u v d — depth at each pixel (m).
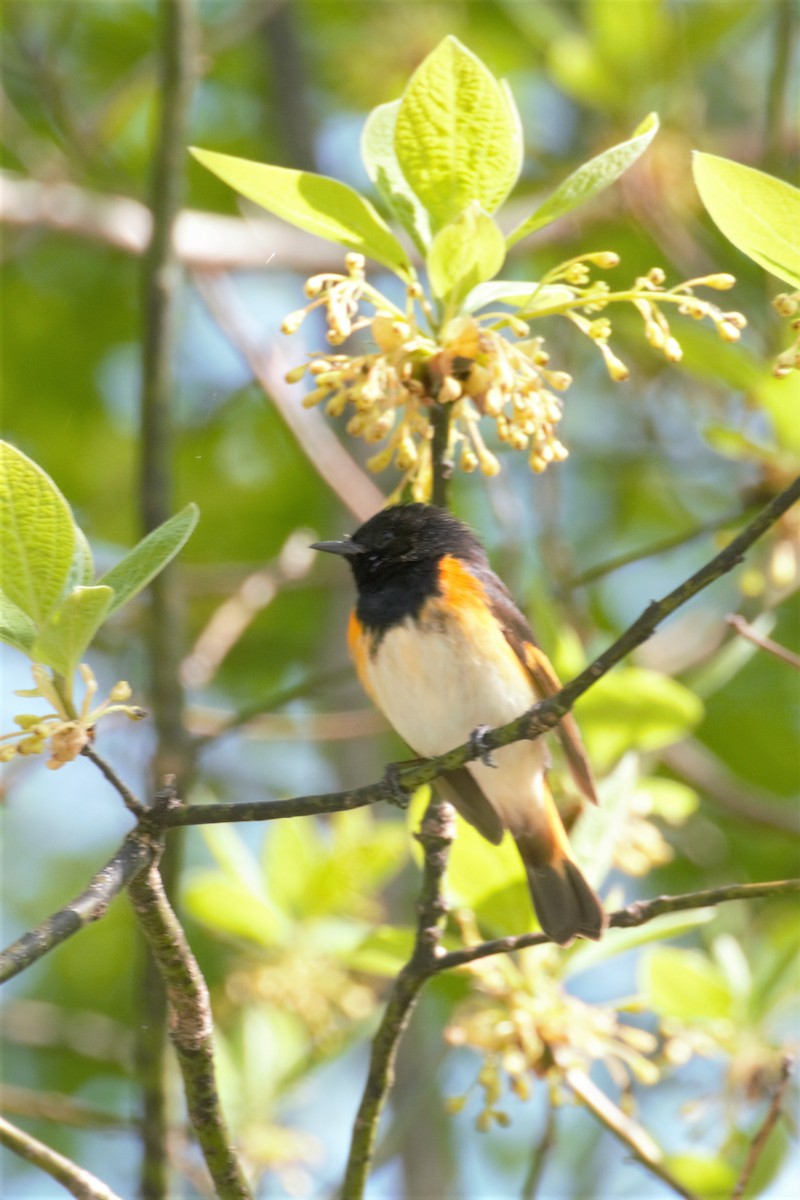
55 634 4.70
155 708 9.61
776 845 13.93
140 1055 8.27
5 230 14.07
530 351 5.92
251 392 16.22
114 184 13.91
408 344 5.80
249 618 11.41
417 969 6.20
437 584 7.80
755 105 16.16
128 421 16.23
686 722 8.63
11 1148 5.80
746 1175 6.91
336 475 11.60
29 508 4.82
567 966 7.61
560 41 13.13
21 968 4.50
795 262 5.31
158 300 10.08
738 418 12.60
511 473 14.95
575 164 13.94
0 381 16.16
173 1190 8.38
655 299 5.70
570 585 10.01
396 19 15.53
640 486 15.73
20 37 13.49
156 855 5.04
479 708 7.75
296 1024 9.93
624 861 8.07
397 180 6.43
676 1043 8.22
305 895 9.88
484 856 7.50
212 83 16.61
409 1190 11.16
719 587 15.03
